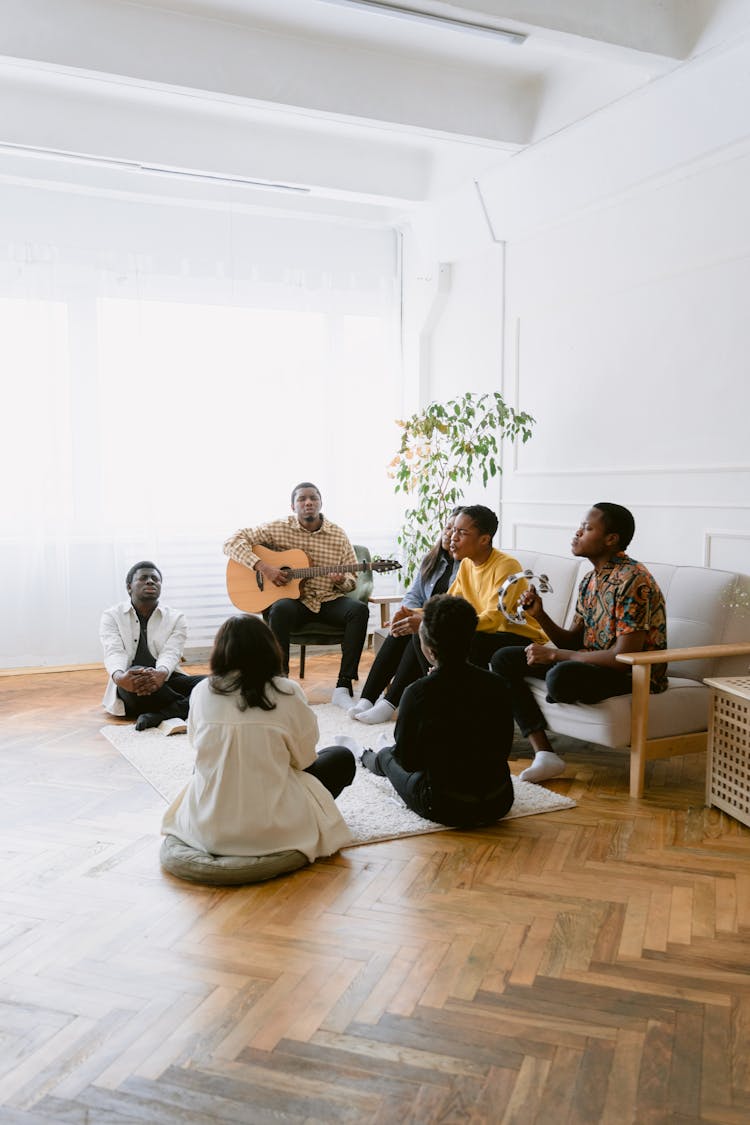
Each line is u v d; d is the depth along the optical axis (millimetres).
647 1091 1720
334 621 4965
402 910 2455
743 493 3994
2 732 4262
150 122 5027
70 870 2709
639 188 4461
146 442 5766
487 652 3818
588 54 3797
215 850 2672
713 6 3688
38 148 4840
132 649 4465
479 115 4723
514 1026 1925
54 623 5668
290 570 4977
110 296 5652
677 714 3430
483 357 5770
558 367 5121
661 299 4395
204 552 5969
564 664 3387
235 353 6000
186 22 4133
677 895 2551
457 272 6000
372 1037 1886
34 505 5574
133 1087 1730
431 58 4527
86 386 5656
